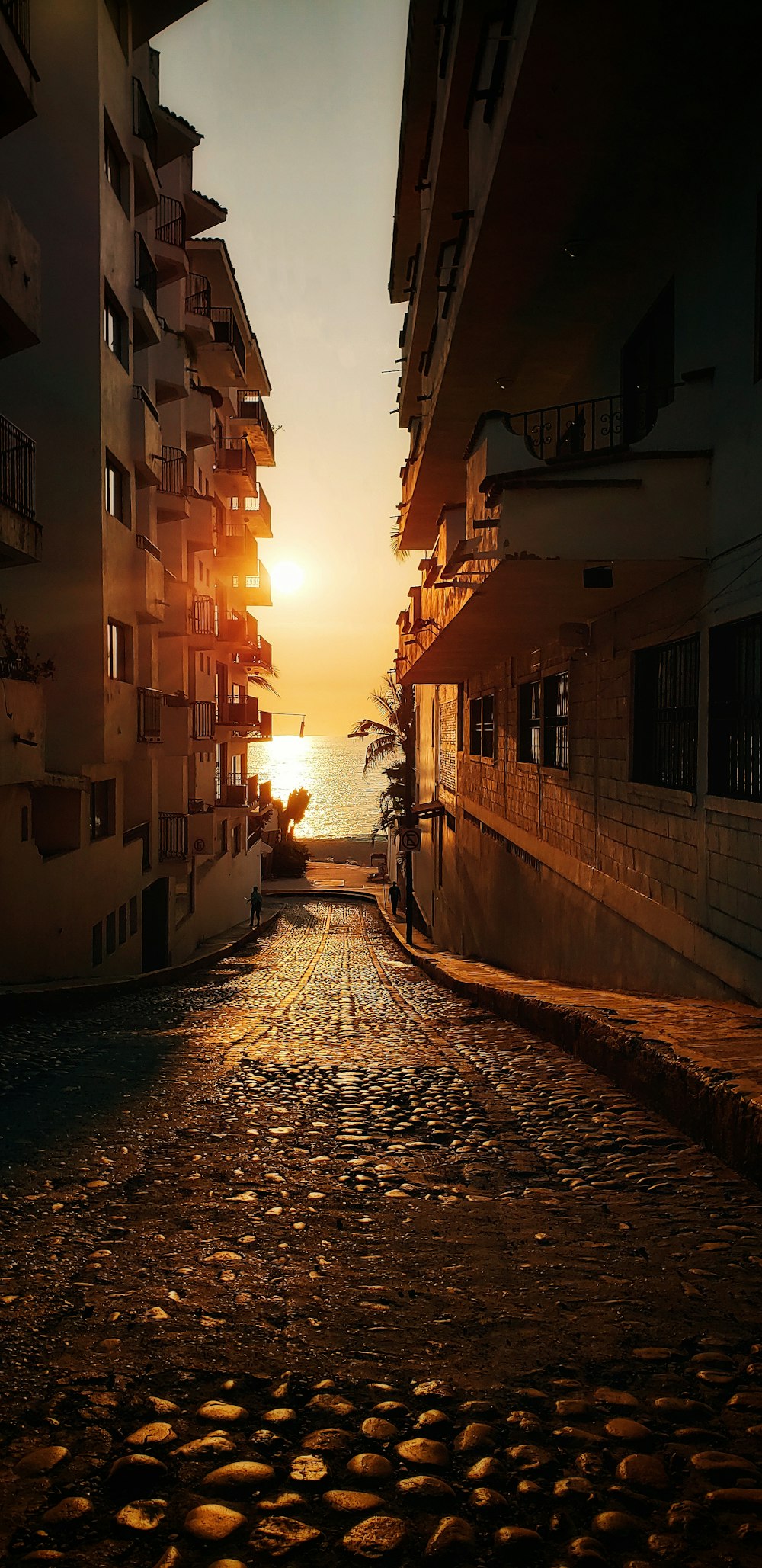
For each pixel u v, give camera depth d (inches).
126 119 704.4
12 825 563.5
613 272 398.6
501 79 313.9
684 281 342.6
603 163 323.6
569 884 527.5
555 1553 80.4
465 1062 342.6
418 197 699.4
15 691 494.6
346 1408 103.0
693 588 334.3
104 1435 98.0
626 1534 82.5
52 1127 245.1
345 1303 131.9
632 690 403.5
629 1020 298.0
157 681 985.5
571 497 325.4
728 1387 108.1
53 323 636.1
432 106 525.0
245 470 1398.9
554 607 430.3
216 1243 156.5
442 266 505.0
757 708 287.4
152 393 891.4
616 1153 212.8
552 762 581.0
